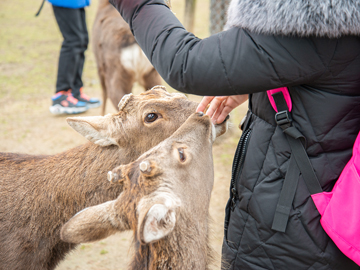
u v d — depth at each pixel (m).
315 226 1.85
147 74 5.39
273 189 1.90
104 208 1.88
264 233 1.95
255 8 1.58
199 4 13.57
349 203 1.72
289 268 1.94
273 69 1.62
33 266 2.62
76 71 6.78
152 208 1.55
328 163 1.80
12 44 10.80
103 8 5.57
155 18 1.80
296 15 1.51
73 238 1.81
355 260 1.73
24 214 2.58
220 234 3.74
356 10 1.49
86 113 6.82
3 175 2.71
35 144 5.77
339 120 1.73
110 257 3.65
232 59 1.64
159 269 1.84
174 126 2.56
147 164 1.75
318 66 1.62
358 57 1.62
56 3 6.24
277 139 1.87
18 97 7.60
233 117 5.84
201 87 1.71
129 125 2.62
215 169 4.93
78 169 2.65
